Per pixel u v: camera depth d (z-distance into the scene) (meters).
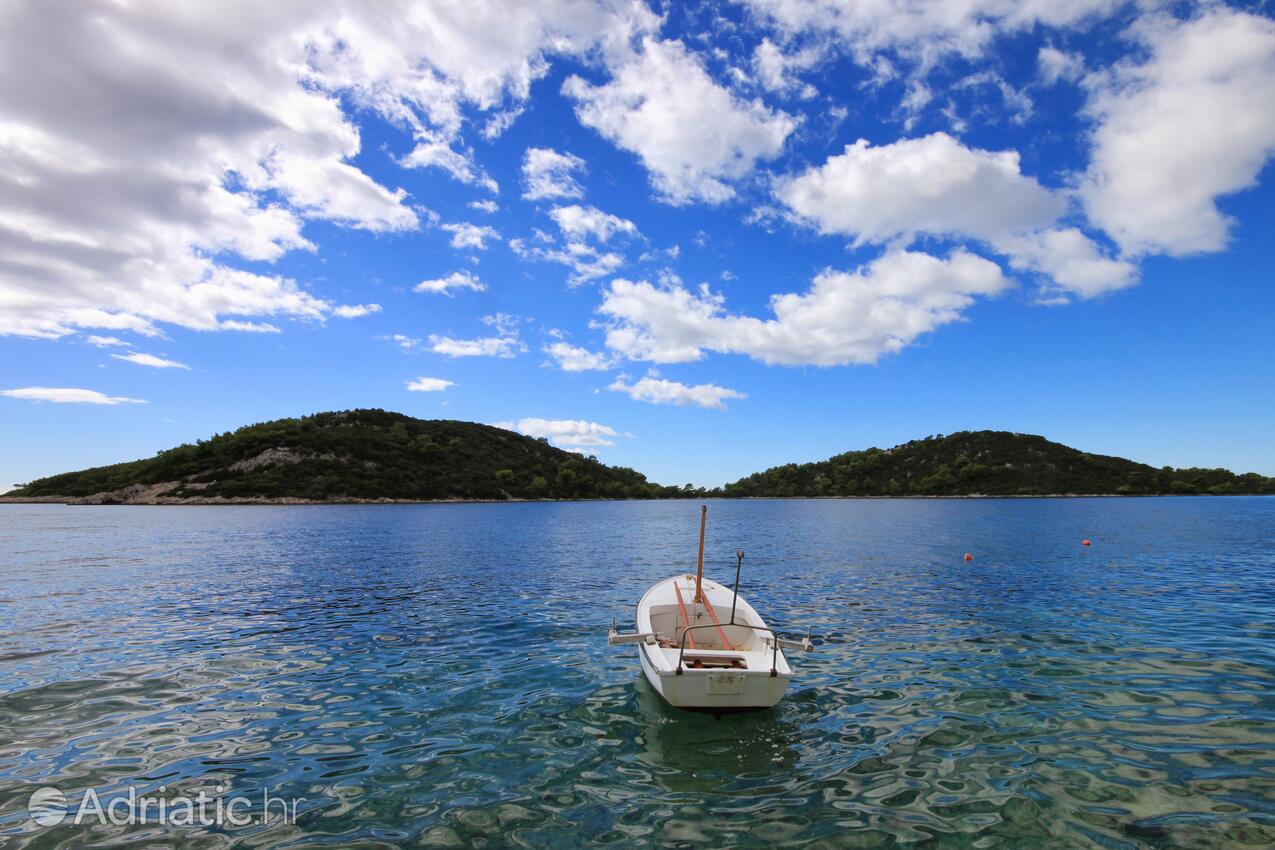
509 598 21.97
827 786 7.88
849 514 95.12
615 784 7.95
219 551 38.66
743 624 12.74
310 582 25.78
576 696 11.34
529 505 144.50
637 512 113.25
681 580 16.14
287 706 10.91
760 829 6.90
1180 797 7.49
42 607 20.23
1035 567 29.47
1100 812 7.17
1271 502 128.25
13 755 8.90
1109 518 71.56
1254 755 8.62
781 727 9.80
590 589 24.06
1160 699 10.97
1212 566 29.20
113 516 89.12
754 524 69.88
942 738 9.35
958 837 6.69
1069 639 15.38
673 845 6.58
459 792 7.75
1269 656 13.66
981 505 124.88
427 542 45.94
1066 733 9.50
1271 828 6.78
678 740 9.32
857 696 11.24
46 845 6.59
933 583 24.88
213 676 12.70
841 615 18.64
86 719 10.30
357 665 13.45
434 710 10.67
